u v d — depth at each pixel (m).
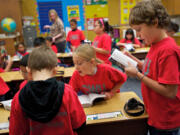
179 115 1.07
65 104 0.86
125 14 6.60
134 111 1.26
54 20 4.69
